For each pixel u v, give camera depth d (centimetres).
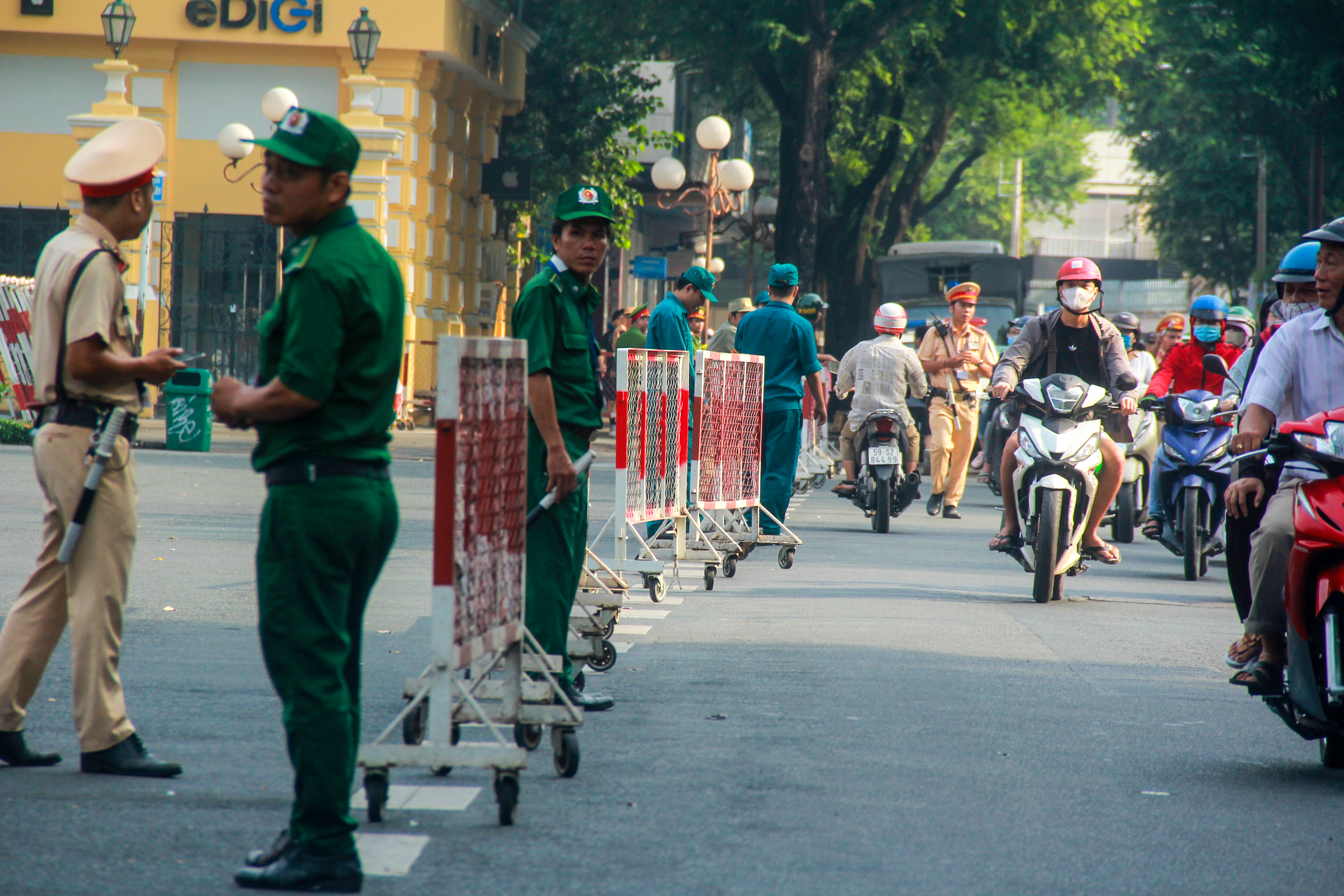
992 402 6359
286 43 10950
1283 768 2112
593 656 2545
